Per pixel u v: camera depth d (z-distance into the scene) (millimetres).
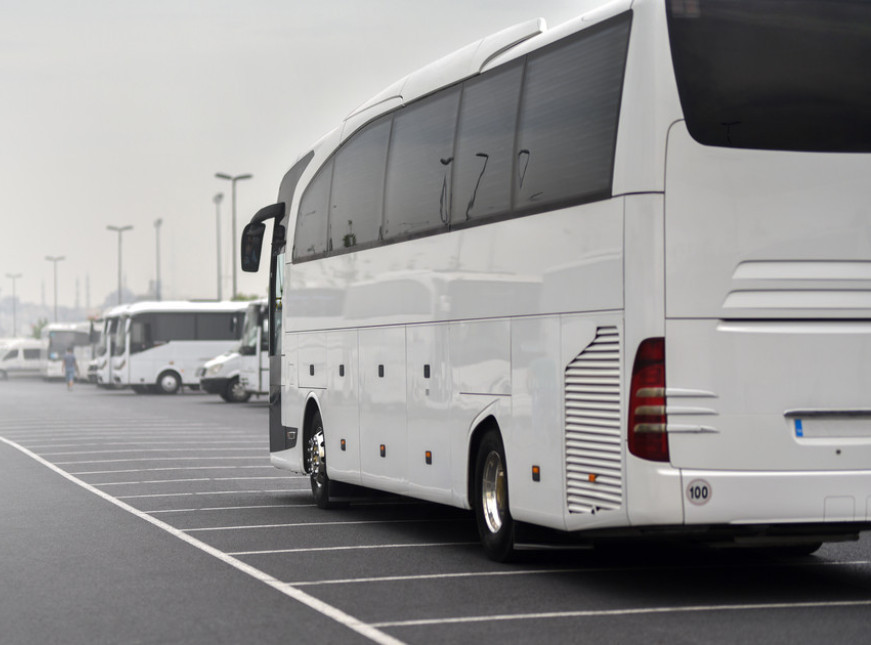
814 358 9742
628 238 9664
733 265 9641
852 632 8781
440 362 12852
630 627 8977
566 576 11250
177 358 61281
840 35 9977
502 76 11852
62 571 11562
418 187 13523
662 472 9477
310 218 17125
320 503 16625
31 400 54969
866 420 9844
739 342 9617
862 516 9750
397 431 13984
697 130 9656
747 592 10414
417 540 13688
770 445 9648
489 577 11180
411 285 13594
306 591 10492
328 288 16266
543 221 10844
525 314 11102
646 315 9547
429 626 9023
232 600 10086
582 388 10211
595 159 10148
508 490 11422
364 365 14977
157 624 9172
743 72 9781
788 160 9766
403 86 14195
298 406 17438
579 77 10516
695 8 9773
